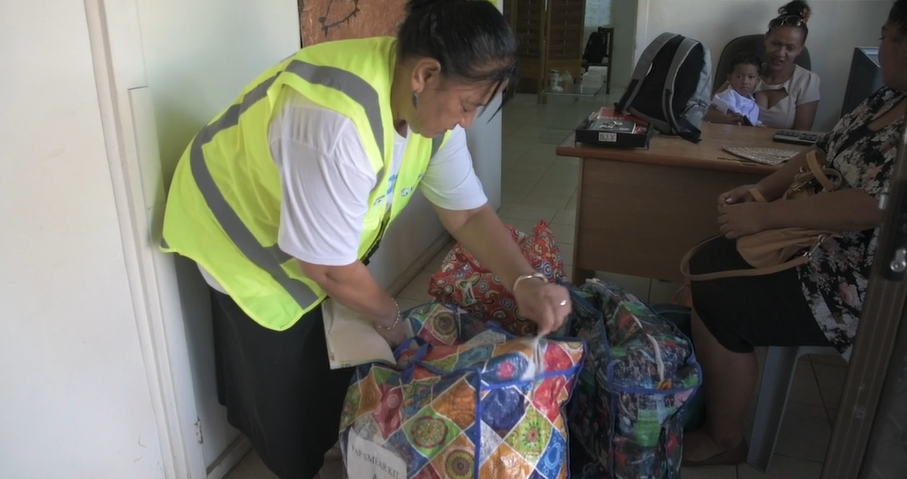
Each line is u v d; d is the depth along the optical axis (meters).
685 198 2.24
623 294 1.63
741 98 2.95
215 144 1.24
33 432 1.22
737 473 1.79
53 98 1.14
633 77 2.43
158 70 1.34
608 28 6.64
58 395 1.25
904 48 1.32
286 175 1.08
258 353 1.42
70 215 1.21
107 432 1.38
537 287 1.36
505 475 1.21
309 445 1.56
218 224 1.28
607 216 2.36
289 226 1.11
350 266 1.18
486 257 1.46
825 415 2.00
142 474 1.50
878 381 0.93
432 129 1.12
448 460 1.22
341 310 1.45
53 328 1.22
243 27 1.55
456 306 1.63
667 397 1.40
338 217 1.08
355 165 1.05
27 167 1.12
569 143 2.40
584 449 1.55
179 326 1.50
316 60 1.11
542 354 1.29
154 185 1.35
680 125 2.35
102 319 1.32
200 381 1.62
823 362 2.24
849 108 2.80
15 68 1.07
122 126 1.26
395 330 1.46
